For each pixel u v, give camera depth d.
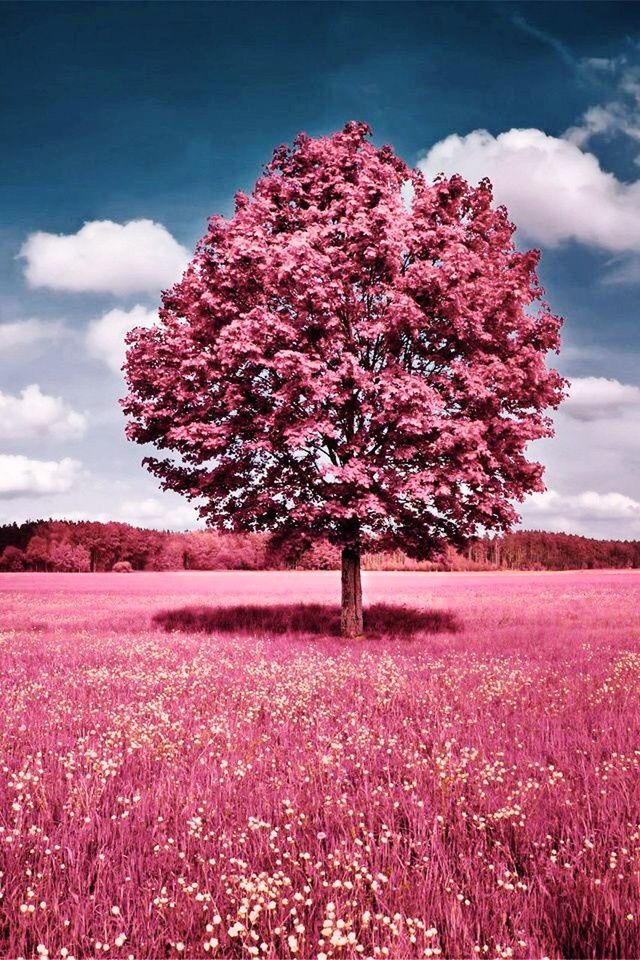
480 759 6.50
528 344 17.52
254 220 17.36
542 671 11.84
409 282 15.88
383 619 22.86
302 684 10.27
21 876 4.11
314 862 4.45
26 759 6.30
